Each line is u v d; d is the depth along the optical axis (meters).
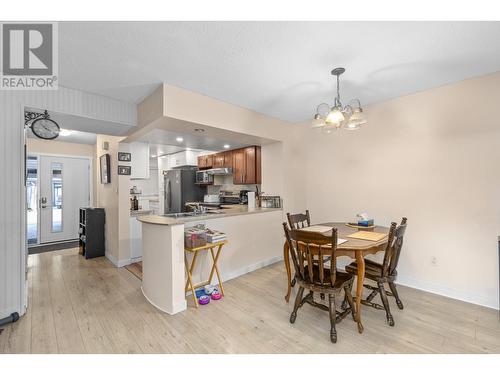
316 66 2.09
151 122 2.62
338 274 2.10
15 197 2.15
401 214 2.81
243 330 1.96
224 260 3.04
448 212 2.50
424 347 1.74
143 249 2.65
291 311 2.27
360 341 1.81
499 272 2.12
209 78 2.30
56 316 2.17
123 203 3.69
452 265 2.48
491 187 2.25
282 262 3.77
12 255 2.13
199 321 2.10
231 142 4.28
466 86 2.37
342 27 1.58
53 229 5.24
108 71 2.15
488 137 2.26
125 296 2.59
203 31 1.62
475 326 1.98
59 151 5.30
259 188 5.03
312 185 3.70
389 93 2.72
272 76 2.27
